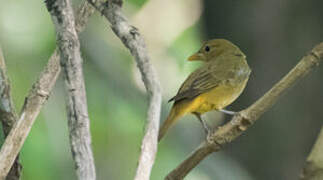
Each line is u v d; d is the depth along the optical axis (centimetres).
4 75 629
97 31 1291
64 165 1077
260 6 1215
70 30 531
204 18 1277
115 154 1238
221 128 604
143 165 480
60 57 524
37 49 1259
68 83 516
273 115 1209
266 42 1214
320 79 1195
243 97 1238
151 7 1747
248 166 1220
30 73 1228
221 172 1095
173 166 1240
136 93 1252
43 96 588
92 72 1238
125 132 1234
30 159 1047
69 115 505
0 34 1253
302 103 1199
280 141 1206
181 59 1560
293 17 1203
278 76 1209
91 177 480
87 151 489
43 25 1289
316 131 1198
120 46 1355
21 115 582
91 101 1218
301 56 1201
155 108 507
